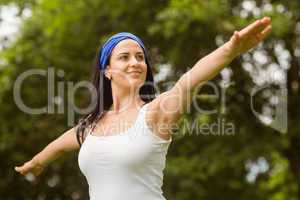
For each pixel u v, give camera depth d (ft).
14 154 72.13
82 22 62.39
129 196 19.92
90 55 64.03
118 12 59.47
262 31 16.87
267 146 56.75
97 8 61.16
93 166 20.65
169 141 20.04
